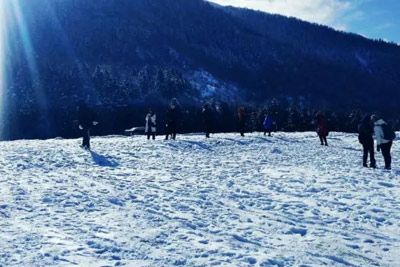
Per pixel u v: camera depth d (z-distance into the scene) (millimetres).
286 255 7562
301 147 27172
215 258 7188
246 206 11281
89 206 10344
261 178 15438
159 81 133875
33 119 95625
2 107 99438
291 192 13164
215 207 10891
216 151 23750
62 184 12883
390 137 18422
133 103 112062
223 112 83312
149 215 9719
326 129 29062
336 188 13836
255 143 28047
